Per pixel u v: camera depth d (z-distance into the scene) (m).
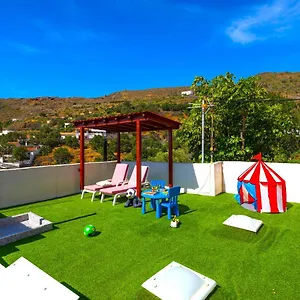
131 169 10.35
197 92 11.80
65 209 6.63
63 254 3.91
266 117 10.88
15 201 7.07
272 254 3.93
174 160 13.85
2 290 2.41
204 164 8.44
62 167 8.30
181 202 7.36
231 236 4.67
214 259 3.76
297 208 6.74
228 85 10.78
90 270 3.42
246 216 5.46
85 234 4.69
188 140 11.70
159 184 7.14
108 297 2.83
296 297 2.84
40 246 4.21
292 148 13.58
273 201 6.28
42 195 7.71
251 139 11.28
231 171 8.62
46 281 2.51
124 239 4.52
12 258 3.78
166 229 5.04
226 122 11.40
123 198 7.95
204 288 2.92
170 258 3.78
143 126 8.73
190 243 4.34
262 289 3.00
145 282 3.06
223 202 7.34
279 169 7.64
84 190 7.93
